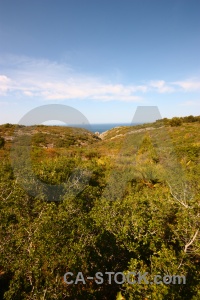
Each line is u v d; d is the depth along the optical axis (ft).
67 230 13.73
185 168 25.49
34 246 13.47
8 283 14.65
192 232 14.85
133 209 16.98
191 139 54.39
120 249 15.01
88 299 13.41
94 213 16.56
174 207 17.95
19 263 12.80
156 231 15.23
